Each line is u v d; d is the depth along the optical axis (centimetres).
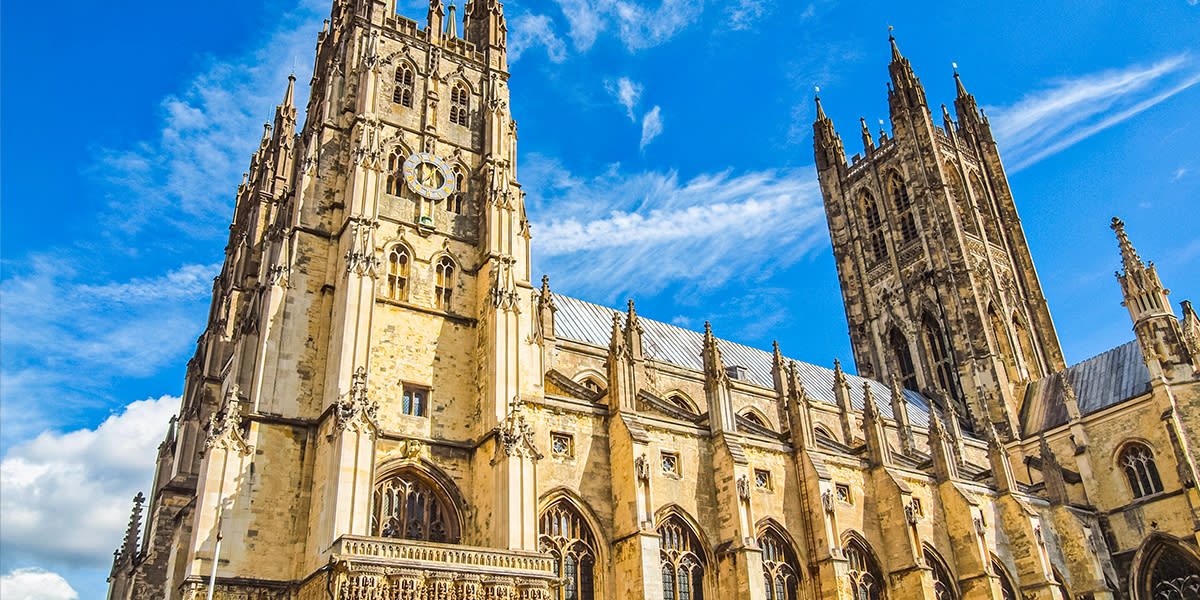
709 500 6538
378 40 7331
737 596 6100
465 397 6228
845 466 7494
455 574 4794
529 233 7194
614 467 6238
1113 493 9694
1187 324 10169
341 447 5072
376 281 6056
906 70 14050
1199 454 9150
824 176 15125
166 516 6575
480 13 8525
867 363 13325
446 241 6750
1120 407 9894
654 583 5691
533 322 6831
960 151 14050
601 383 8375
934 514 7862
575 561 5853
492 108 7512
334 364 5653
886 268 13475
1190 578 8881
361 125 6662
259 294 6303
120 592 7006
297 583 5100
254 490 5253
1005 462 8619
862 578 7125
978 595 7494
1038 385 11719
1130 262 10219
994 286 12688
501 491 5450
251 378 5978
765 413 9519
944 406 9500
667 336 10162
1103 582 8462
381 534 5412
